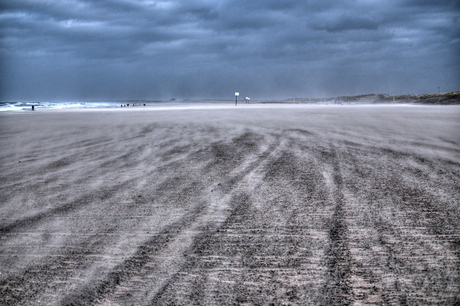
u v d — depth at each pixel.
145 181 4.12
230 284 1.77
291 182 3.97
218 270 1.92
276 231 2.51
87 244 2.31
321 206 3.09
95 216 2.89
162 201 3.31
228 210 3.01
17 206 3.19
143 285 1.77
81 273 1.91
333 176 4.23
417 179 4.04
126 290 1.72
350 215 2.84
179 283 1.78
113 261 2.05
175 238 2.40
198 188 3.77
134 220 2.78
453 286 1.73
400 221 2.69
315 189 3.66
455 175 4.21
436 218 2.74
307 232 2.48
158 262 2.03
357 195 3.42
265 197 3.39
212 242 2.32
